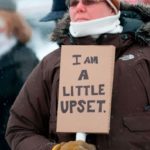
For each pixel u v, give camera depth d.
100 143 5.48
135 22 5.75
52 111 5.75
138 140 5.42
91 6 5.61
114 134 5.46
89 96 5.44
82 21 5.61
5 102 9.43
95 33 5.64
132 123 5.44
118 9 5.76
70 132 5.46
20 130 5.94
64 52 5.57
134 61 5.58
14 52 9.66
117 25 5.70
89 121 5.40
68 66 5.54
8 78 9.48
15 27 10.00
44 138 5.80
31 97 5.95
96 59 5.48
